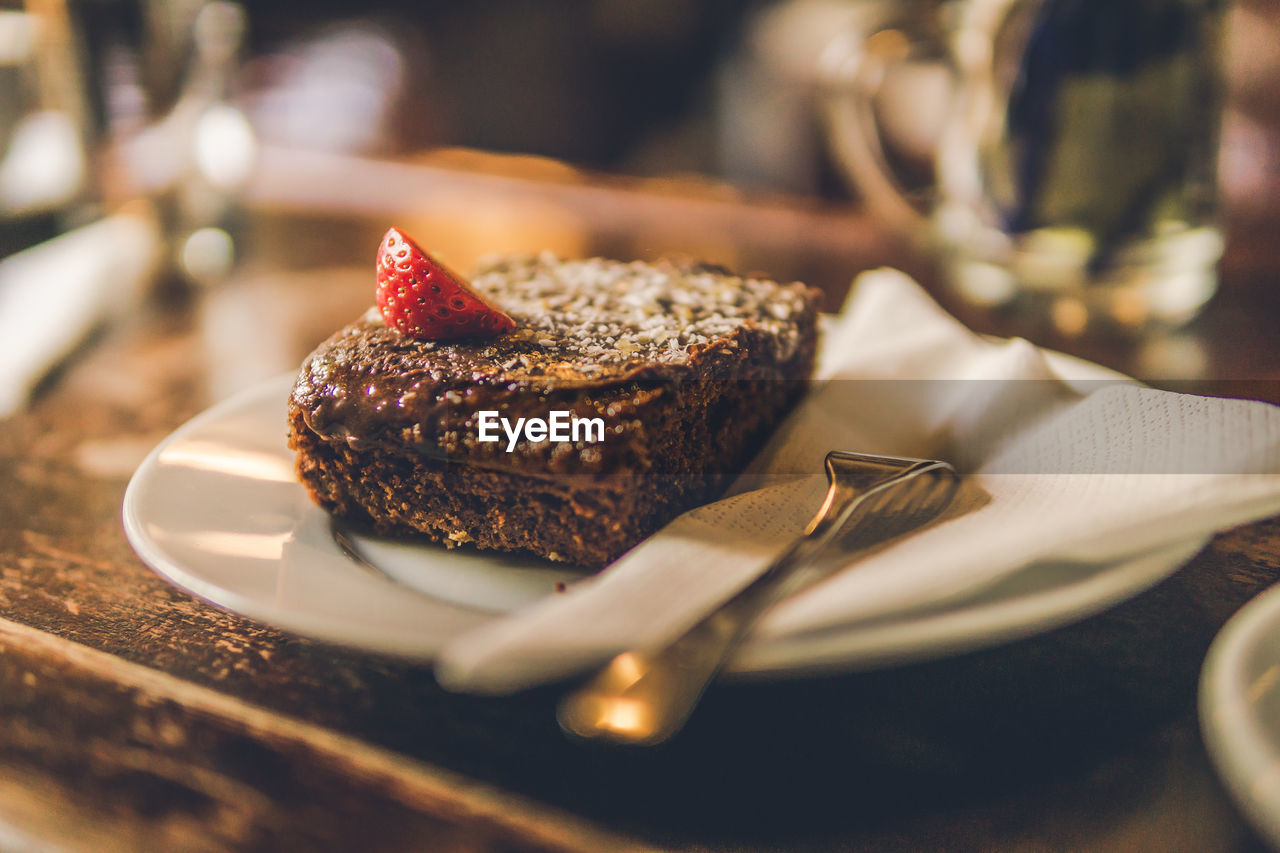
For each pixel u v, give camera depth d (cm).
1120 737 26
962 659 28
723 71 107
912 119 72
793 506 29
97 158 49
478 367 31
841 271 47
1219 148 42
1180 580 29
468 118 132
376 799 25
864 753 26
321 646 28
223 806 25
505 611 29
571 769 26
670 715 25
